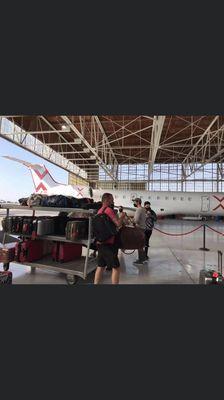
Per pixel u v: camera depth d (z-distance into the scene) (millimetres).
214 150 20250
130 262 5066
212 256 5715
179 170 26797
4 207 4086
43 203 3883
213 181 25922
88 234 3457
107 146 18078
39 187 15688
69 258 4121
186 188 26734
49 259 4223
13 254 4035
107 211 2908
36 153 15516
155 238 9086
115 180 25188
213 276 3209
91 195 15938
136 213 4910
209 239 8805
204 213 16484
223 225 15812
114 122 13047
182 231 11734
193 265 4785
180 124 13664
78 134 10609
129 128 14680
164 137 16188
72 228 3576
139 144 18359
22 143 13336
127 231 4480
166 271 4297
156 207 16688
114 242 2971
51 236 3807
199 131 14906
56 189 15836
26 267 4500
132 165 27844
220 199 16156
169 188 27125
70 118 12789
